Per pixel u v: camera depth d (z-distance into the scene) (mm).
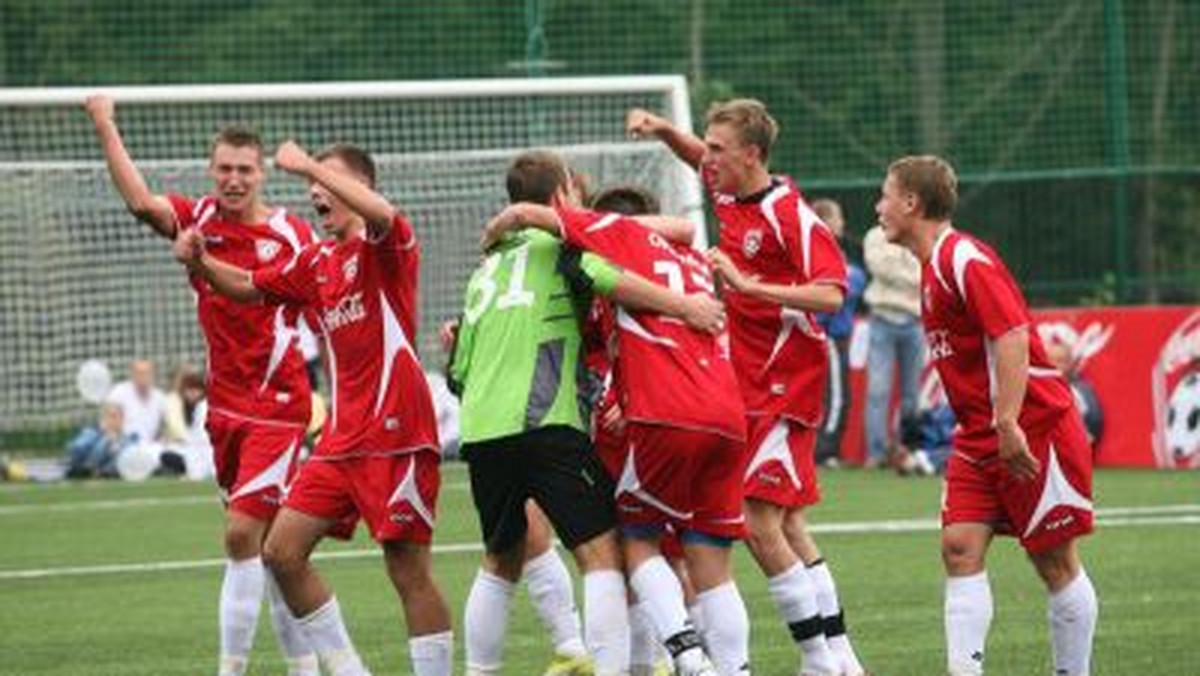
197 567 33875
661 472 20125
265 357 22609
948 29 65750
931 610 27219
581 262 20000
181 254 21516
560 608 22625
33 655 25594
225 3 63656
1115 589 28312
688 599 21703
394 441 20547
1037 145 65312
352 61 63562
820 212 42281
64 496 46719
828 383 48250
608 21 64000
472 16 63438
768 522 22594
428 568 20938
